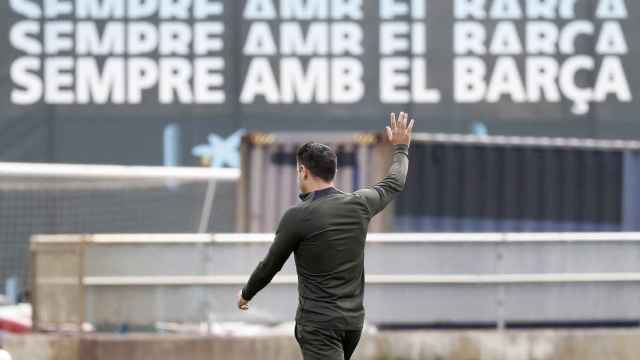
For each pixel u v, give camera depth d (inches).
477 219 2463.1
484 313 1641.2
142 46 3641.7
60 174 1606.8
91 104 3609.7
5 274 1628.9
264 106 3644.2
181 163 3612.2
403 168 876.6
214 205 2314.2
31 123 3595.0
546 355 1592.0
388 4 3673.7
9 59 3607.3
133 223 1749.5
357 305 829.8
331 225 821.2
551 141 2503.7
